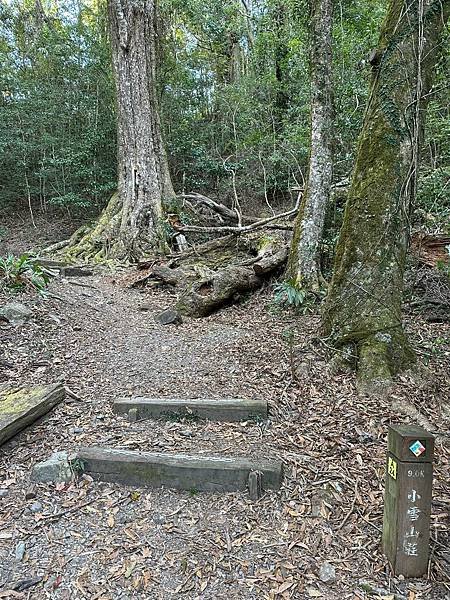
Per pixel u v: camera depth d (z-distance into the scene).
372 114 4.21
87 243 9.78
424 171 6.98
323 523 2.34
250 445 2.96
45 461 2.70
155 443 2.96
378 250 4.06
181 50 16.09
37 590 1.96
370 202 4.11
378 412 3.39
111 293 7.21
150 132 10.40
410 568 2.01
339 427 3.21
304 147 10.86
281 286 5.35
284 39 11.77
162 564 2.10
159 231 9.89
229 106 13.69
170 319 5.84
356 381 3.76
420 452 1.95
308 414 3.39
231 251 8.63
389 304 3.99
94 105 13.34
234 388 3.76
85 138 13.20
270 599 1.92
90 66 13.27
